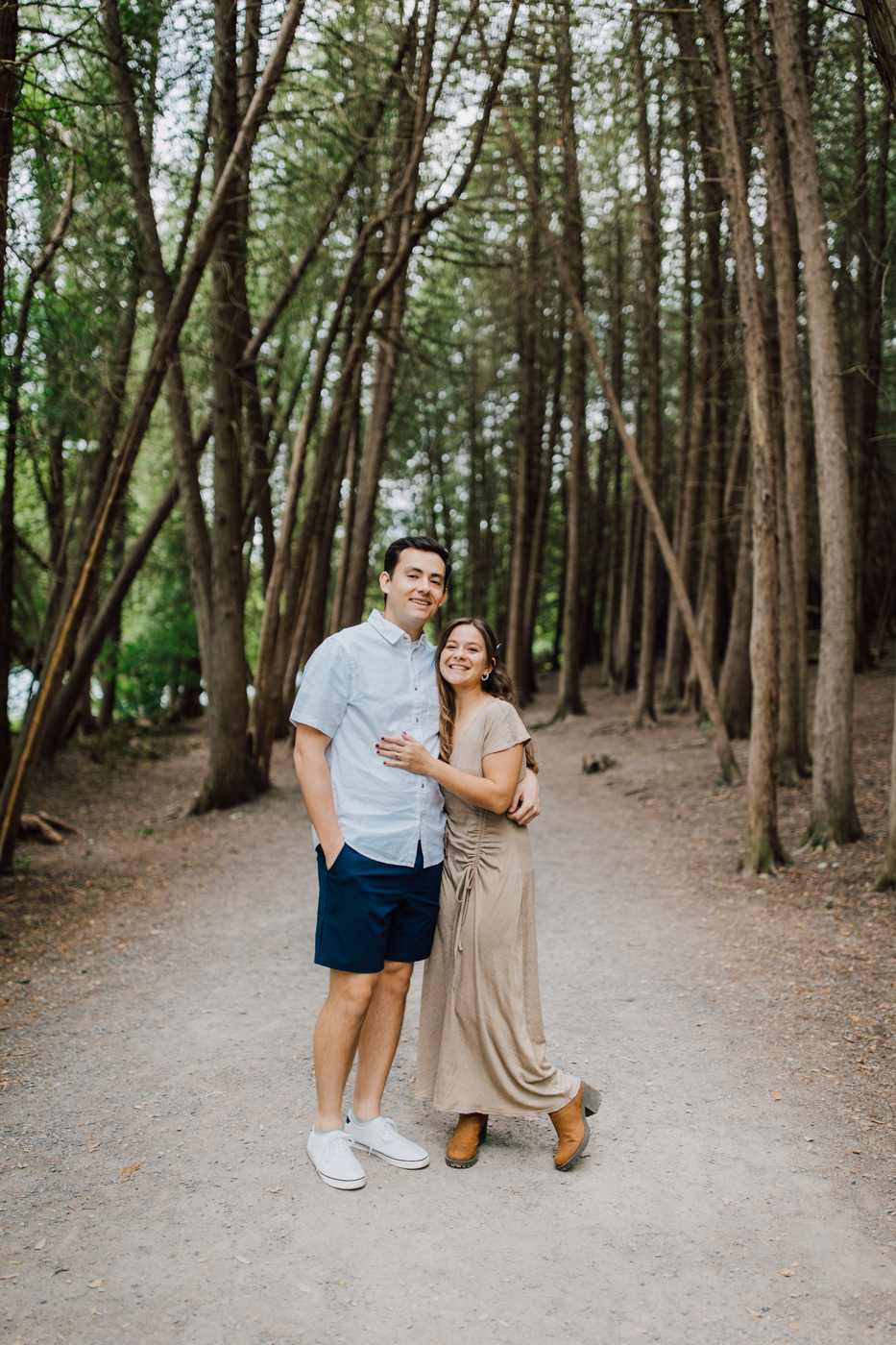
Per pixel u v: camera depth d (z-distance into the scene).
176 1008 4.14
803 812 7.81
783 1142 2.82
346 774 2.66
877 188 8.59
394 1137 2.77
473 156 8.06
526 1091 2.63
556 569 28.48
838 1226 2.39
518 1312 2.07
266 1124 2.99
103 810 10.37
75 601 6.70
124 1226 2.41
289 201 9.08
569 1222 2.42
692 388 14.59
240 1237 2.36
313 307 13.37
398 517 26.33
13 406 7.51
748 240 5.91
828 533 6.47
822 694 6.64
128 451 6.68
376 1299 2.12
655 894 6.04
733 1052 3.52
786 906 5.48
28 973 4.62
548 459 18.52
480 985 2.64
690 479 14.04
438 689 2.79
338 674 2.64
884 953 4.52
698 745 12.05
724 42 6.00
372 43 7.71
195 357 10.44
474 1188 2.60
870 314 10.23
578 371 15.79
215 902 6.18
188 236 8.80
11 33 5.43
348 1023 2.66
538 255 11.47
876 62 3.11
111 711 18.23
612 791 10.12
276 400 12.38
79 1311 2.07
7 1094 3.22
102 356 8.12
